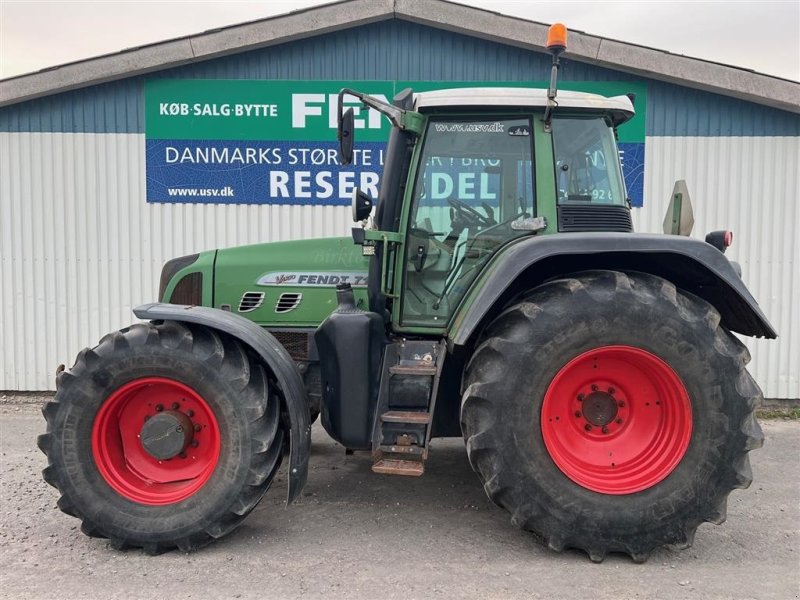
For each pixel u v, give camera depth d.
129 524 3.09
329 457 4.79
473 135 3.49
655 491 2.97
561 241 3.04
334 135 6.58
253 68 6.53
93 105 6.56
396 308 3.59
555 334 2.96
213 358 3.12
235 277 4.13
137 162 6.63
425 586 2.81
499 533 3.40
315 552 3.16
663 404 3.11
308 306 4.06
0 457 4.77
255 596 2.72
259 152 6.62
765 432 5.75
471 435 3.03
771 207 6.51
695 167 6.52
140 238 6.69
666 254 3.13
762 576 2.92
